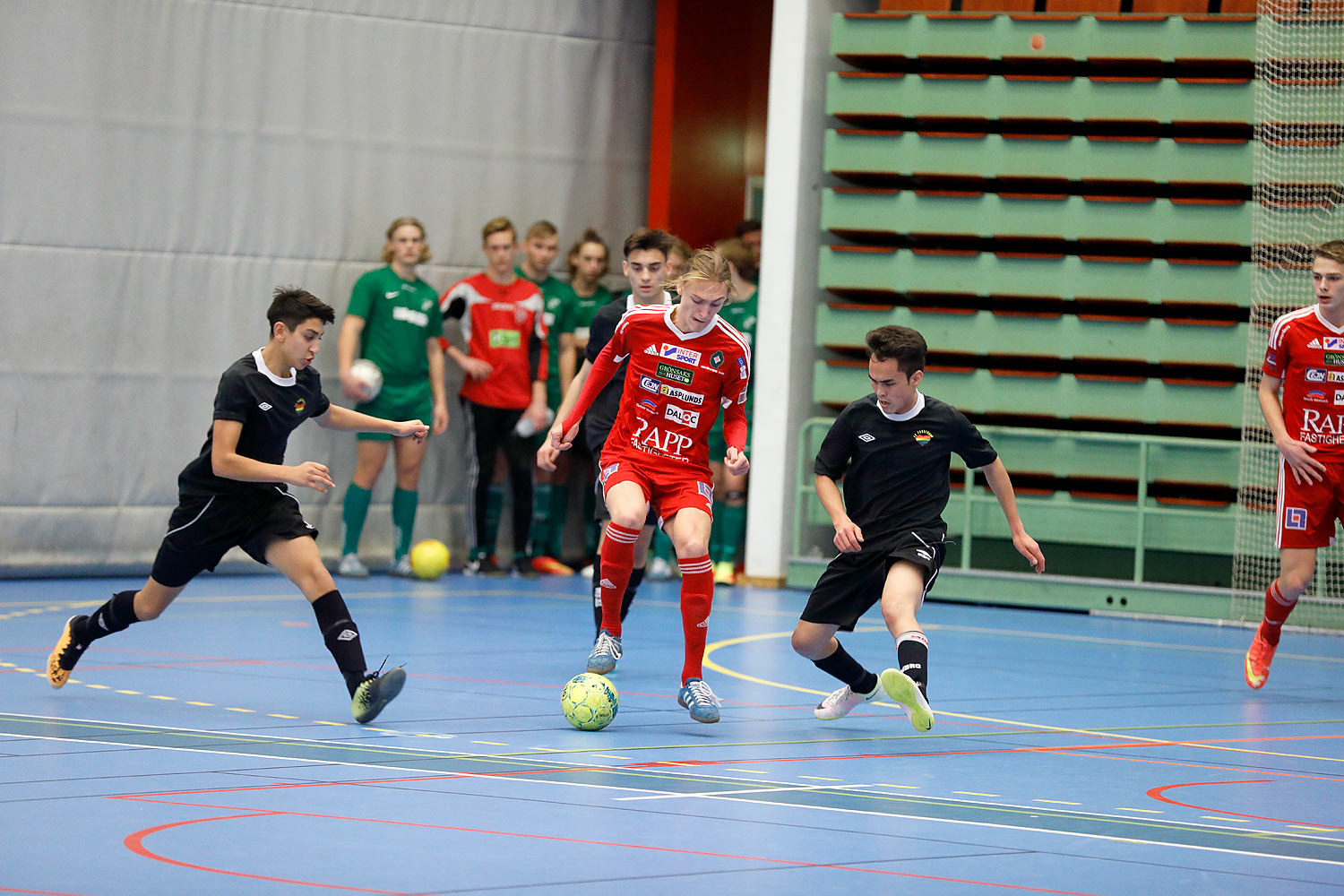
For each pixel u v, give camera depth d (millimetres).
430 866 5867
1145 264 18625
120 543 18312
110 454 18219
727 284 9836
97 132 18031
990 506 19047
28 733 8578
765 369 19766
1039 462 18891
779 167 19672
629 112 21719
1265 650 12211
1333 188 17844
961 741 9414
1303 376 12227
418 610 15750
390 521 20156
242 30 18906
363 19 19719
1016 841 6641
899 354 9250
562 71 21188
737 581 20062
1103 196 18906
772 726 9742
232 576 19094
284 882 5586
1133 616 18094
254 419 9383
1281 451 12039
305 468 9078
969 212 19250
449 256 20531
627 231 21812
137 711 9445
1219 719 10750
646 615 16125
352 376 17781
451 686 10914
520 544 20000
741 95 22766
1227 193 19156
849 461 9773
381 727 9188
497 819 6758
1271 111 17984
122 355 18250
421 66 20172
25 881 5516
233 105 18891
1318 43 17828
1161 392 18562
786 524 19922
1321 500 12039
